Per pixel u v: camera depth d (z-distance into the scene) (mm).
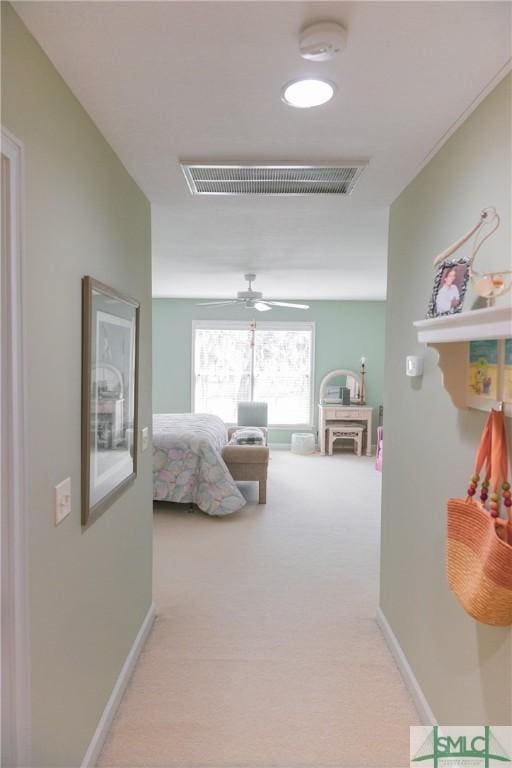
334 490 5574
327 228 3254
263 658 2412
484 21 1221
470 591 1353
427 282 2061
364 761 1798
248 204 2711
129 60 1381
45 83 1334
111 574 1988
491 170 1494
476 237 1580
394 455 2516
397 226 2539
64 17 1192
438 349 1630
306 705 2086
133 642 2354
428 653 1975
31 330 1242
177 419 5820
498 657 1407
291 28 1256
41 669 1330
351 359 7941
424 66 1409
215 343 7910
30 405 1243
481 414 1544
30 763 1258
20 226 1150
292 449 7734
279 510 4832
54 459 1399
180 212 2877
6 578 1154
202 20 1217
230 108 1669
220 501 4488
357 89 1539
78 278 1587
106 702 1924
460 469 1696
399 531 2408
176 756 1811
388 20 1221
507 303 1374
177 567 3484
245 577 3332
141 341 2506
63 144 1463
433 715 1906
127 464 2191
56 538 1423
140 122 1757
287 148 1979
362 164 2105
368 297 7457
